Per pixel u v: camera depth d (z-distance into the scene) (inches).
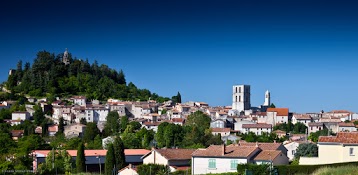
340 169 2684.5
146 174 3784.5
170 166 3946.9
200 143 6825.8
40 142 7047.2
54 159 4766.2
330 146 3307.1
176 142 7391.7
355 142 3245.6
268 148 4094.5
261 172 2989.7
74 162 4933.6
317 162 3348.9
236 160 3543.3
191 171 3698.3
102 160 5226.4
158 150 4173.2
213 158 3622.0
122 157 4434.1
